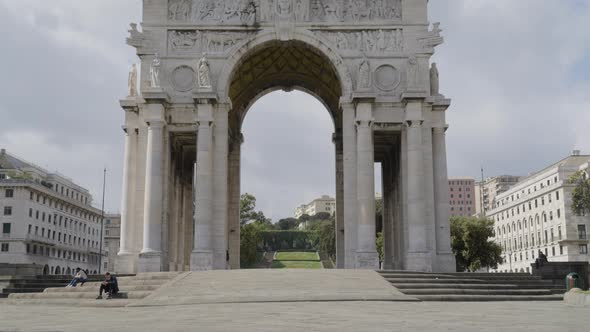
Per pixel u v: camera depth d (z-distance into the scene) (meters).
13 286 31.50
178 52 38.72
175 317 16.94
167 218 37.72
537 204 102.00
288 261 127.62
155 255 35.84
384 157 47.53
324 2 39.19
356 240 37.00
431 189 37.66
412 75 37.72
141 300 24.58
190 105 38.25
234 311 18.98
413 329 13.16
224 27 38.84
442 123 38.69
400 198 39.72
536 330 12.99
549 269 37.75
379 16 39.09
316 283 27.38
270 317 16.47
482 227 73.50
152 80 37.59
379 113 38.16
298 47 39.88
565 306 22.25
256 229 84.38
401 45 38.72
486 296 27.00
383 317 16.38
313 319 15.75
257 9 39.06
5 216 87.06
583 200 55.28
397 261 42.47
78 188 115.19
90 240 114.25
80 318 17.19
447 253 37.44
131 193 37.97
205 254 36.03
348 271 30.48
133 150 38.41
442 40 38.28
